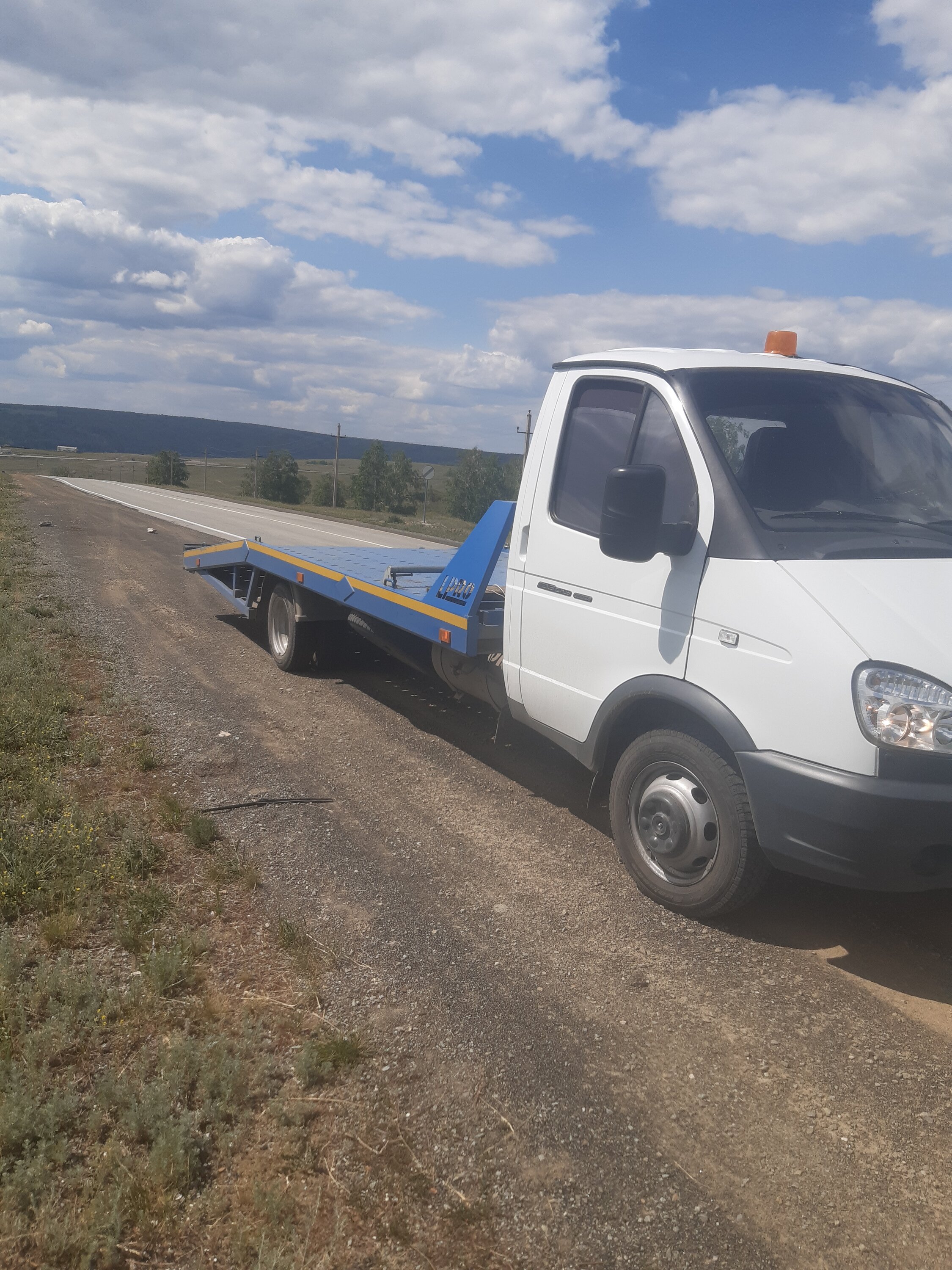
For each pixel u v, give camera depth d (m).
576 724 4.40
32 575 12.53
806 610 3.32
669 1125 2.73
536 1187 2.48
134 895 3.84
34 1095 2.68
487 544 5.16
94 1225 2.24
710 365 4.16
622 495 3.63
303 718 6.74
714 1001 3.35
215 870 4.14
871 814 3.11
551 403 4.75
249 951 3.56
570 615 4.38
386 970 3.47
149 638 9.16
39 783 4.83
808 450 3.98
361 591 6.49
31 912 3.71
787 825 3.33
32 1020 3.00
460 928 3.80
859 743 3.13
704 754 3.69
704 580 3.67
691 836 3.80
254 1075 2.83
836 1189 2.51
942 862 3.21
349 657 8.20
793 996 3.40
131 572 13.88
